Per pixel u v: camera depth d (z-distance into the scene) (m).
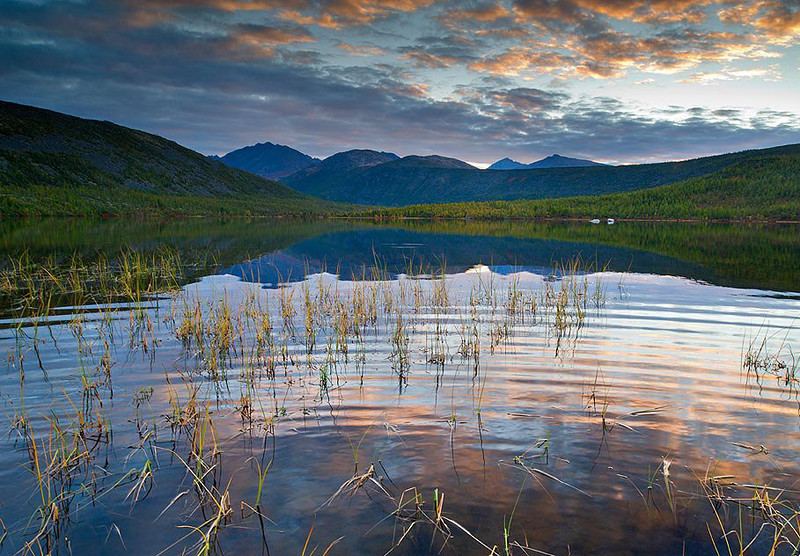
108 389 7.97
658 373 8.70
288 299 15.80
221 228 62.84
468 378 8.49
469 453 5.85
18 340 10.81
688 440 6.17
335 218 119.31
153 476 5.39
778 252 32.66
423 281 20.12
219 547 4.27
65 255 27.45
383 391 7.90
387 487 5.16
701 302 15.44
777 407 7.18
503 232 58.62
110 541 4.36
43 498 4.89
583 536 4.41
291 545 4.31
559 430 6.45
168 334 11.53
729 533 4.45
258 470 5.50
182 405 7.29
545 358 9.65
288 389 8.04
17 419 6.77
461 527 4.53
